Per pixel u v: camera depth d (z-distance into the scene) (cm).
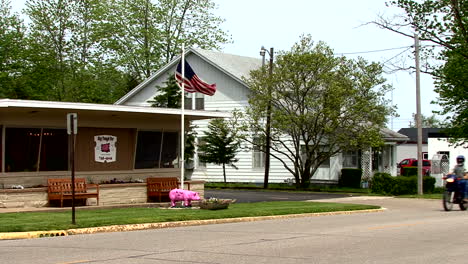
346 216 2250
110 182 2620
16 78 5284
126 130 2702
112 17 5666
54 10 5481
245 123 4156
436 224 1883
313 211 2302
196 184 2823
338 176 4469
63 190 2353
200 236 1575
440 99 4112
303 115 3866
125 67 5862
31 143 2377
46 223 1712
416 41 3478
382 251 1292
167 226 1845
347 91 3847
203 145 4306
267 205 2530
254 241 1459
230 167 4700
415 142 7444
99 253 1262
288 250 1304
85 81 5675
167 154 2867
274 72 4012
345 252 1276
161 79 4988
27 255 1241
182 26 5991
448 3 3559
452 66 3753
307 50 3972
